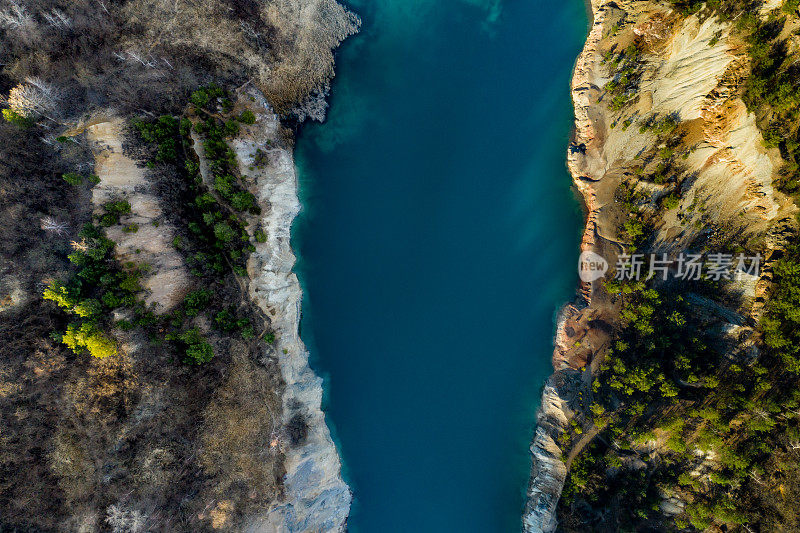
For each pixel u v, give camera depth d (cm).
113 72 5091
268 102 6006
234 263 5731
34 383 4444
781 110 5006
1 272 4378
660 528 5384
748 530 5022
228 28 5691
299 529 5738
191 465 5128
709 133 5531
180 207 5328
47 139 4609
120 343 4744
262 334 5838
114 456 4722
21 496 4356
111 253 4862
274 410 5747
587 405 5897
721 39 5322
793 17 4906
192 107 5478
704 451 5328
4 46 4738
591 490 5616
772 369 5294
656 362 5566
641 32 5906
